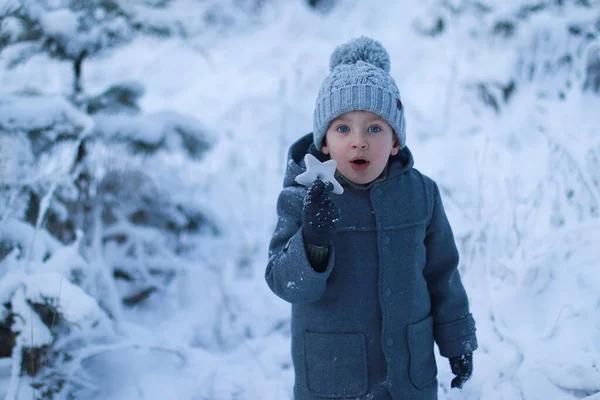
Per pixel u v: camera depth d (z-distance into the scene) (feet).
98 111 11.64
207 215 13.80
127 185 12.76
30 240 9.27
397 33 26.86
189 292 12.21
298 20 28.94
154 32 12.45
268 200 16.47
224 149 19.29
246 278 12.93
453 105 20.20
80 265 8.90
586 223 10.02
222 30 26.84
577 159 12.02
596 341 8.01
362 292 5.60
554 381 7.66
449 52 23.08
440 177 15.76
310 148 6.16
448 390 8.14
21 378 7.98
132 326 10.61
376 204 5.71
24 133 10.12
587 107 16.21
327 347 5.57
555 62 18.98
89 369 9.08
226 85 24.31
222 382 9.05
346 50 6.08
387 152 5.68
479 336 9.27
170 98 23.80
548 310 9.14
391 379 5.54
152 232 12.65
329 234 5.11
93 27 11.45
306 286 5.11
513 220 11.36
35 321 7.68
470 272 10.75
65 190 11.42
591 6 19.25
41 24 10.84
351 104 5.50
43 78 13.05
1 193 9.75
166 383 8.82
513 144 16.51
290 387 8.93
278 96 22.41
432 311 6.29
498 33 20.56
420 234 5.95
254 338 10.82
